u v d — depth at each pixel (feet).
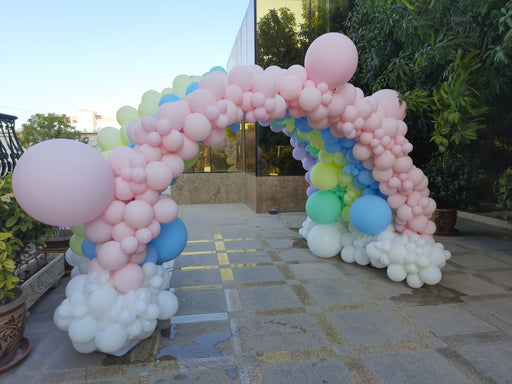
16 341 8.61
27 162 7.06
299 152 18.04
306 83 10.73
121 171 8.48
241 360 8.77
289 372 8.26
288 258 17.12
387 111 13.50
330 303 12.00
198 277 14.62
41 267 12.71
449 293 12.75
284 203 29.99
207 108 9.09
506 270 15.10
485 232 22.07
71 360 8.84
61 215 7.25
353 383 7.84
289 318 10.94
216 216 28.63
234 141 36.76
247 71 9.88
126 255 8.57
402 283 13.75
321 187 15.96
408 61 16.10
